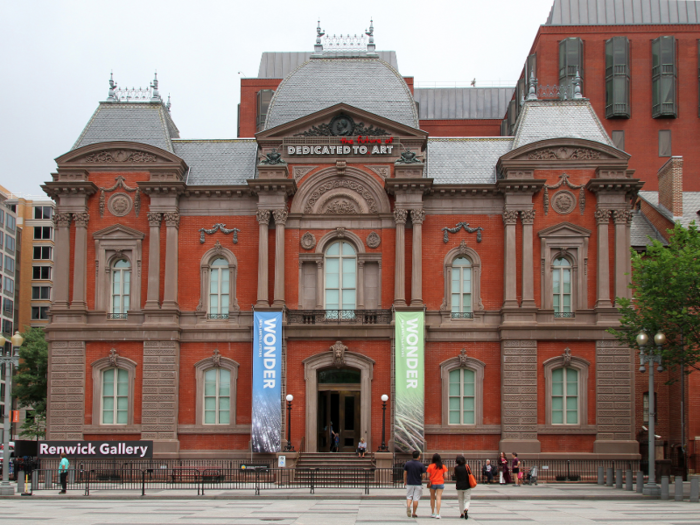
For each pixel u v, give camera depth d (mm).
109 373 50062
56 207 50844
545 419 48469
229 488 42281
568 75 79438
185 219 51281
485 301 50125
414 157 50250
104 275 50656
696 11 83188
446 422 48906
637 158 78938
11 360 40625
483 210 50781
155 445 48594
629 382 48406
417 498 29328
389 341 48719
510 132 91312
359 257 50406
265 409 47250
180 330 50031
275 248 50031
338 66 54469
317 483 44125
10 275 110188
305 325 48594
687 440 50625
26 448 56156
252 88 92562
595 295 49562
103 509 32688
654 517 29484
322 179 51125
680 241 44562
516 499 38156
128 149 51062
